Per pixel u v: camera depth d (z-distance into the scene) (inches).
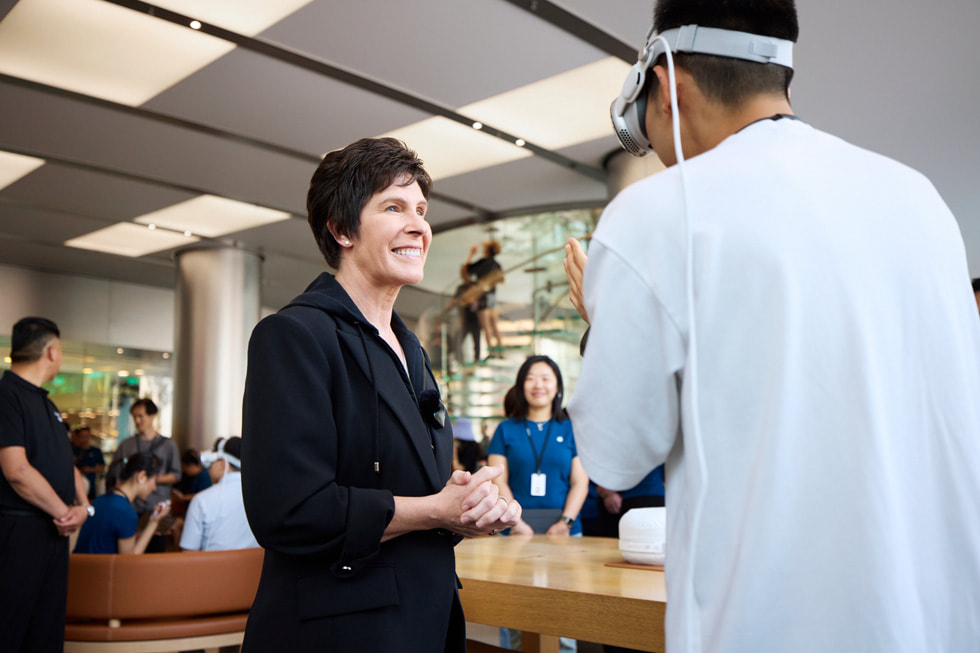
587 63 214.2
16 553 121.6
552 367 165.2
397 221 54.2
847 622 31.6
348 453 48.3
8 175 303.6
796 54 200.2
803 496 32.8
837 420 33.3
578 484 159.9
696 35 40.6
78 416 493.4
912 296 36.2
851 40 192.5
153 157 284.5
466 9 188.9
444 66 217.2
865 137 250.1
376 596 45.7
